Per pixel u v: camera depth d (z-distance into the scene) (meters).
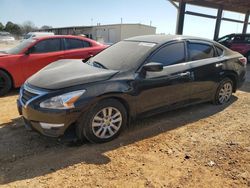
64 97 3.68
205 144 4.21
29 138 4.27
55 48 7.47
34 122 3.81
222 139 4.40
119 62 4.62
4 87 6.80
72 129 3.93
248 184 3.24
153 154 3.86
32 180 3.20
